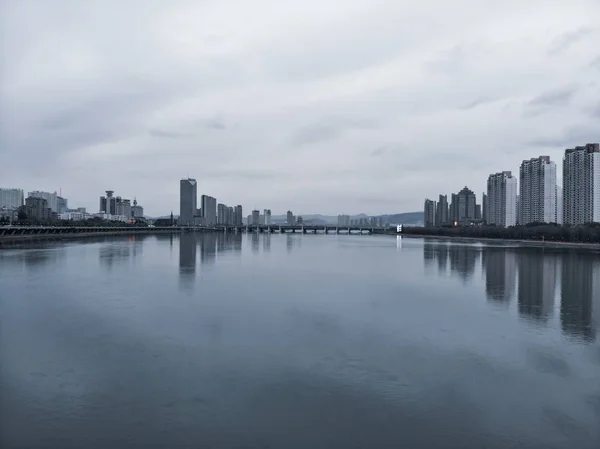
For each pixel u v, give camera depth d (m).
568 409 28.75
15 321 48.22
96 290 67.38
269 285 74.94
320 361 36.56
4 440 24.36
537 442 24.89
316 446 24.19
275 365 35.59
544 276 91.00
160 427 25.91
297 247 190.62
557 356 38.66
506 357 38.28
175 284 74.50
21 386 31.25
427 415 27.64
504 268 105.88
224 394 30.20
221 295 64.62
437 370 34.94
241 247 183.12
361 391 30.94
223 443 24.36
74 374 33.47
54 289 67.69
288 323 48.53
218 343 41.09
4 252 127.00
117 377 32.91
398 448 24.11
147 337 42.75
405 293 69.00
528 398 30.23
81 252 132.38
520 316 53.66
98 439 24.61
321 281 80.88
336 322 49.38
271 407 28.39
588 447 24.48
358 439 24.89
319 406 28.62
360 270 100.06
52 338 42.28
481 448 24.22
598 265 112.94
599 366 36.34
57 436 24.88
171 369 34.53
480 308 58.19
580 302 62.84
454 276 90.50
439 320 51.03
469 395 30.58
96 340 41.72
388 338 43.41
